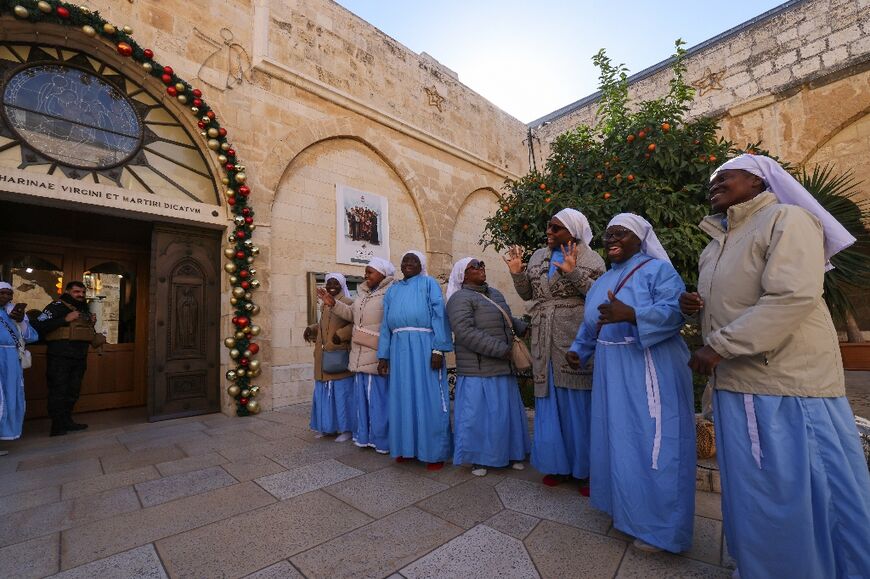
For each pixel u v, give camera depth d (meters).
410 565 2.10
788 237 1.66
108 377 6.94
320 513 2.73
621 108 5.94
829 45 9.58
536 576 1.98
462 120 11.31
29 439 4.97
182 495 3.11
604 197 4.96
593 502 2.45
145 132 6.09
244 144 6.85
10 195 4.86
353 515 2.70
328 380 4.64
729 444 1.79
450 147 10.65
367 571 2.06
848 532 1.57
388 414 3.95
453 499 2.90
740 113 10.63
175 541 2.41
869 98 9.13
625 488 2.17
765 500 1.66
